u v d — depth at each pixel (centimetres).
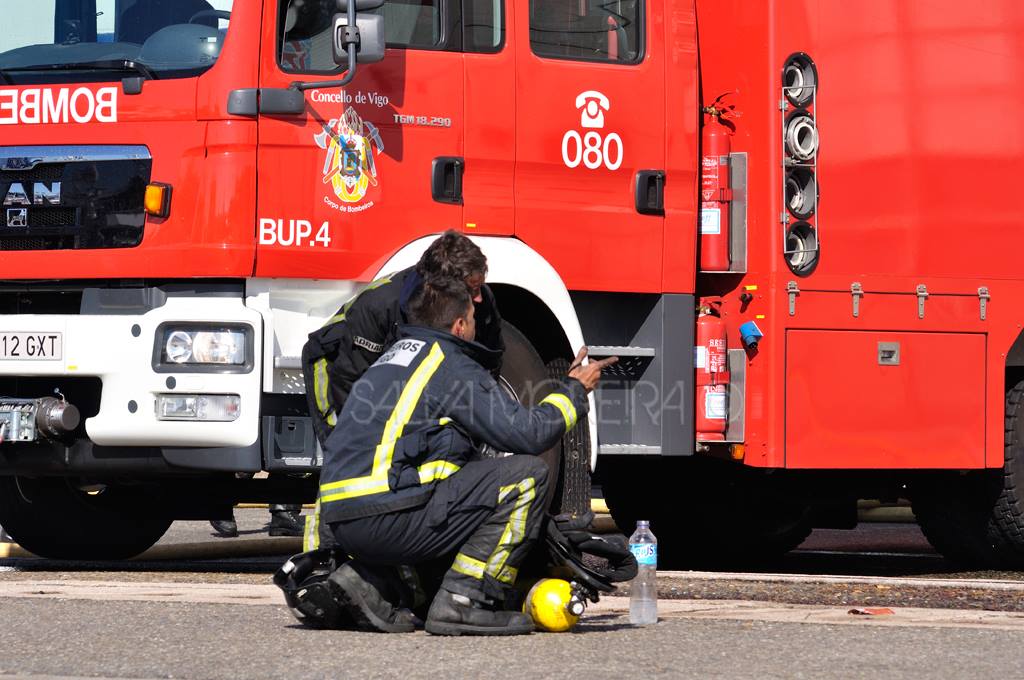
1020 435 2764
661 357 2495
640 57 2497
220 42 2242
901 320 2609
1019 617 1878
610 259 2450
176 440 2217
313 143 2248
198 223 2217
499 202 2364
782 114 2528
